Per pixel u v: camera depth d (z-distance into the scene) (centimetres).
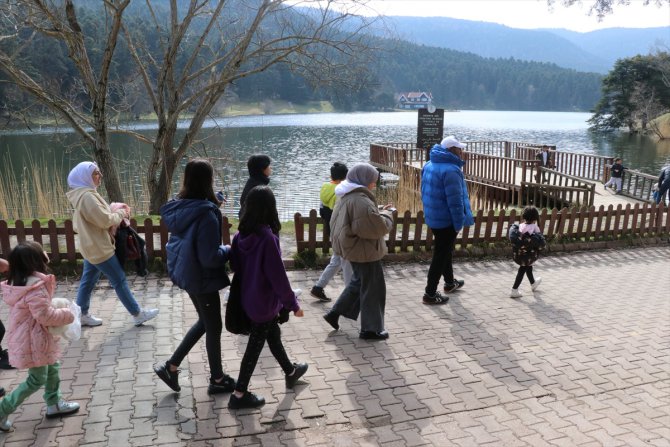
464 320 589
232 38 1206
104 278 683
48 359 354
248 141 4812
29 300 341
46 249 739
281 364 421
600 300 670
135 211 1236
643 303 662
